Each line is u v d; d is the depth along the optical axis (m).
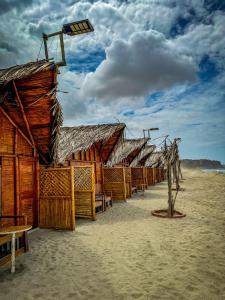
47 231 8.06
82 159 13.42
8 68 7.21
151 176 27.12
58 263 5.09
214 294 3.61
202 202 13.12
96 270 4.66
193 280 4.09
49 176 8.57
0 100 6.38
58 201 8.38
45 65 6.08
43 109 7.39
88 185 9.98
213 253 5.39
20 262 5.19
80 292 3.81
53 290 3.91
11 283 4.19
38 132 8.23
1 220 6.88
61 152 11.05
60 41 7.19
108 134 13.38
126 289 3.86
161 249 5.79
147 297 3.58
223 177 36.75
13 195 7.46
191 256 5.24
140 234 7.25
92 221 9.55
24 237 5.87
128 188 16.88
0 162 7.03
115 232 7.64
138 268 4.69
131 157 23.02
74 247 6.20
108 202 13.00
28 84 6.55
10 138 7.47
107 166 16.47
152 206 12.66
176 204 12.59
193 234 7.00
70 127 15.36
